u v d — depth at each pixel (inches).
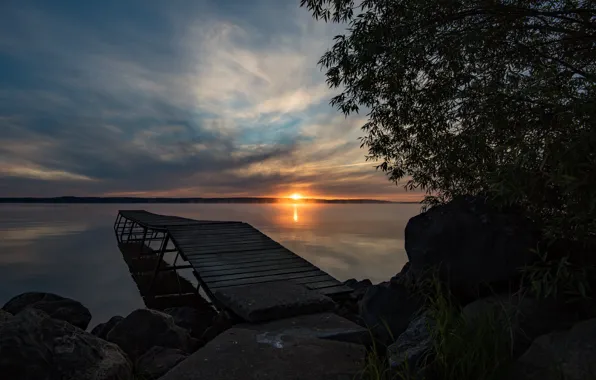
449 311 101.5
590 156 76.8
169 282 594.6
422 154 198.7
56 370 129.3
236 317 221.5
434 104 172.6
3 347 126.1
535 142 87.4
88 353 141.0
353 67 173.5
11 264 778.8
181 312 319.0
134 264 772.0
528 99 96.7
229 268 315.3
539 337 88.0
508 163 92.9
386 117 206.5
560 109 85.8
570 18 120.6
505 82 116.6
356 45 160.4
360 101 194.4
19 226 2103.8
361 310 165.3
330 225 2251.5
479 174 149.9
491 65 140.7
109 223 2453.2
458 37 134.5
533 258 111.0
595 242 89.4
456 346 91.7
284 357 138.0
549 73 94.5
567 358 77.9
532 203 101.3
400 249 1012.5
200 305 454.0
